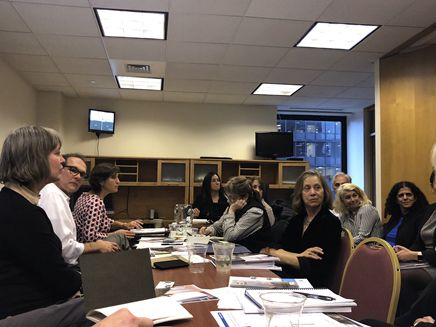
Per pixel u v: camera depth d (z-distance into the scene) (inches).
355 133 283.3
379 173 161.0
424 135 147.1
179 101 248.1
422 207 121.9
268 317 36.2
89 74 191.9
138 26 136.6
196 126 251.4
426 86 147.9
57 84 210.2
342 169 294.7
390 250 58.7
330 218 82.9
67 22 132.4
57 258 52.8
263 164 249.1
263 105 258.4
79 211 97.5
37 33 141.8
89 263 42.4
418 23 131.7
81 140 237.9
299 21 130.3
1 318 49.1
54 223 74.5
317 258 77.7
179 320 39.9
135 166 230.2
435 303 64.4
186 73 189.2
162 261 70.7
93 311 38.6
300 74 189.9
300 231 88.0
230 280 57.4
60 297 53.7
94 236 95.1
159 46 154.0
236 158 253.1
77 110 238.8
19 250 50.1
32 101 215.8
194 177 228.4
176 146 248.2
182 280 58.9
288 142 246.5
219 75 192.4
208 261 73.3
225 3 117.8
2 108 168.7
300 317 39.6
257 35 142.5
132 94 231.1
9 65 176.9
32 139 54.8
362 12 123.9
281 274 73.5
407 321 65.8
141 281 44.3
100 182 109.0
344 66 177.6
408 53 155.0
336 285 77.1
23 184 54.9
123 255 44.8
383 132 160.2
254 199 102.0
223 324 39.1
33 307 51.2
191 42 149.6
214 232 115.0
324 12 123.8
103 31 140.2
